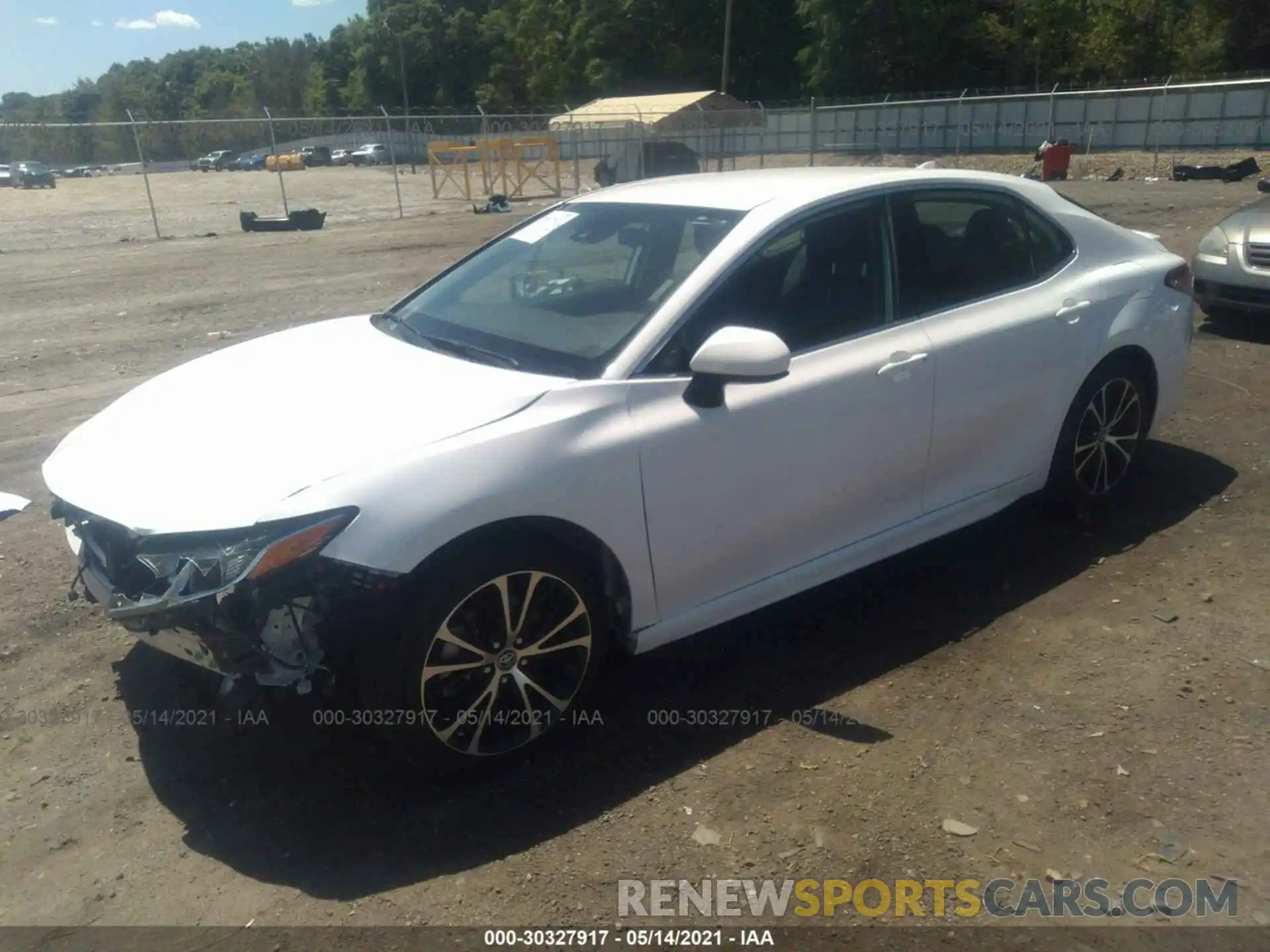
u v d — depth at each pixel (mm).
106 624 4164
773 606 4203
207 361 3969
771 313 3605
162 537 2820
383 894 2725
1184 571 4348
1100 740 3279
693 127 33344
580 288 3795
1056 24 51750
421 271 14539
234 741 3398
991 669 3693
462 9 94625
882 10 52219
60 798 3143
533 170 32875
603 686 3658
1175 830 2885
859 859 2820
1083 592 4215
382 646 2883
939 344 3922
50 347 9734
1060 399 4406
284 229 22312
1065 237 4559
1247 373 7082
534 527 3057
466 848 2891
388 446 2959
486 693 3080
